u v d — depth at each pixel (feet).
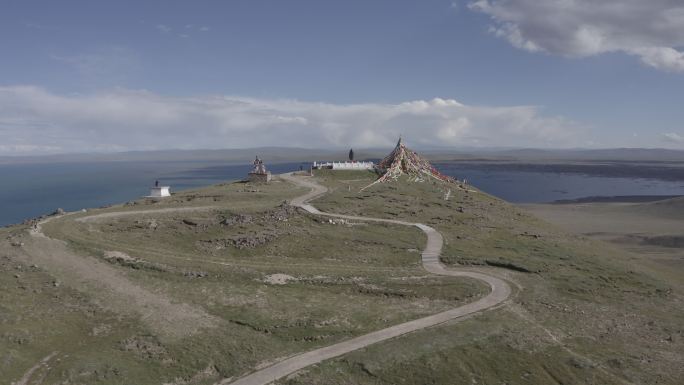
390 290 202.08
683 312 206.90
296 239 254.88
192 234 251.39
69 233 234.58
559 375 150.82
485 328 171.32
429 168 483.92
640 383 148.97
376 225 287.69
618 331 182.80
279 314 174.19
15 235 230.48
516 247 272.72
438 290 203.92
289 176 436.76
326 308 181.78
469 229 301.43
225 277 204.44
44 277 185.98
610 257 282.77
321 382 138.00
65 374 131.85
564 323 184.14
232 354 148.05
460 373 147.84
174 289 188.14
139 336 153.28
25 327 151.33
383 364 147.74
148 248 227.81
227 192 346.54
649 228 453.58
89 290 179.83
